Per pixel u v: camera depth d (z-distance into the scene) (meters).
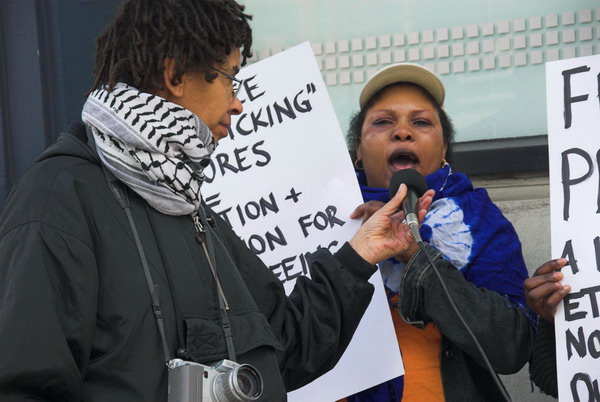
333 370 3.47
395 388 3.50
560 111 3.34
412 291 3.40
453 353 3.49
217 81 2.58
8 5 5.27
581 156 3.29
